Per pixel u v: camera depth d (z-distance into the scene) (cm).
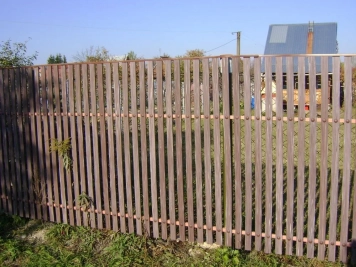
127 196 441
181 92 415
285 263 392
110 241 450
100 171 459
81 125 448
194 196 533
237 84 375
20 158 493
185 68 393
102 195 464
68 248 441
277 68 360
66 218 478
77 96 445
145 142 423
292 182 375
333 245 374
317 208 541
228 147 389
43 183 484
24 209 502
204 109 390
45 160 479
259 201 388
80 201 462
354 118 368
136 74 438
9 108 487
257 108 372
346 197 363
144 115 417
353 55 339
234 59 372
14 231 479
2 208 518
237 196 396
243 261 397
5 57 894
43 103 464
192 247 428
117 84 423
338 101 349
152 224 445
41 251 433
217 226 409
